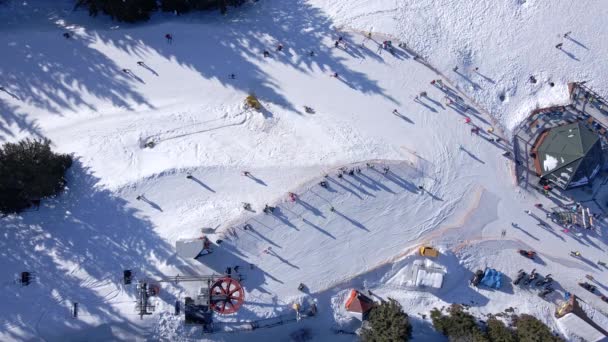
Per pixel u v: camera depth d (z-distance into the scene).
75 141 38.22
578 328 38.16
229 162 37.88
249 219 37.22
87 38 39.47
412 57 40.34
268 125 39.16
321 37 40.22
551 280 39.59
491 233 39.72
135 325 35.78
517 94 41.06
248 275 37.06
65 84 39.03
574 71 41.22
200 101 39.41
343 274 37.94
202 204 37.25
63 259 36.19
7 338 35.16
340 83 39.78
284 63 39.91
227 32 40.12
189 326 36.03
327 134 39.03
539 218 40.16
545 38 41.38
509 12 41.41
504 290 39.34
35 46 39.22
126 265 36.28
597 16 41.44
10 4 40.16
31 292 35.72
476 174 39.88
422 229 38.91
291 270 37.50
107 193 36.78
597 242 40.31
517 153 40.53
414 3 41.00
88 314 35.75
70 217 36.66
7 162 31.91
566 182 38.72
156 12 40.16
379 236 38.41
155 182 37.16
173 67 39.53
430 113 39.97
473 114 40.31
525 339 35.47
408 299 38.25
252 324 36.38
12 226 36.44
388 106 39.75
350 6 40.81
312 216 37.88
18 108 38.50
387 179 38.69
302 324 37.31
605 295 39.97
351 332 37.56
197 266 36.62
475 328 35.56
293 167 38.03
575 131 38.62
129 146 38.06
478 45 41.06
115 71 39.28
